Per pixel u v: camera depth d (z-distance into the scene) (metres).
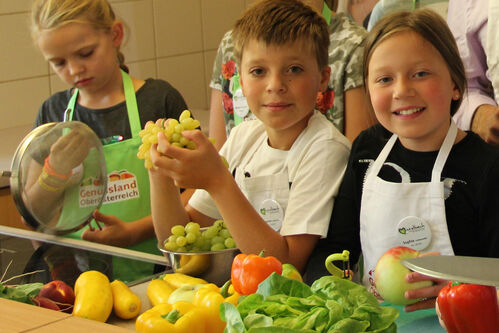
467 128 1.60
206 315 0.90
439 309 0.87
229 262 1.18
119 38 1.90
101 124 1.91
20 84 2.74
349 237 1.33
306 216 1.31
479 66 1.66
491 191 1.17
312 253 1.33
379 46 1.21
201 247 1.25
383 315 0.74
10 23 2.68
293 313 0.74
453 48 1.21
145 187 1.84
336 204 1.34
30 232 1.51
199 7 3.23
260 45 1.33
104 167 1.59
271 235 1.25
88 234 1.60
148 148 1.26
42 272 1.23
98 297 1.04
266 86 1.34
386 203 1.22
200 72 3.29
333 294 0.77
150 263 1.27
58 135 1.49
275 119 1.35
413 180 1.24
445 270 0.80
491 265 0.81
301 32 1.33
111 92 1.92
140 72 3.07
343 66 1.54
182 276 1.13
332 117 1.57
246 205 1.23
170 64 3.17
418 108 1.18
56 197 1.48
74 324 0.72
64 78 1.81
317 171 1.34
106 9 1.82
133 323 1.04
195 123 1.22
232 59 1.85
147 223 1.69
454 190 1.20
